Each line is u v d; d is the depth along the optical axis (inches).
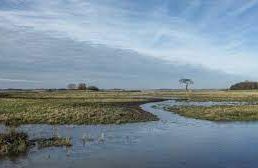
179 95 5753.0
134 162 897.5
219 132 1434.5
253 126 1652.3
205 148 1077.8
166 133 1395.2
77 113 1921.8
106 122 1728.6
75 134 1337.4
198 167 855.1
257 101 3860.7
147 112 2329.0
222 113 2142.0
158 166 862.5
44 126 1568.7
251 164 885.2
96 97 4156.0
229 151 1032.2
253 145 1129.4
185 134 1366.9
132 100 3619.6
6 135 1077.8
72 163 883.4
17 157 935.7
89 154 981.8
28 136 1185.4
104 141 1189.1
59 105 2452.0
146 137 1285.7
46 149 1035.3
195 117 2060.8
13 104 2532.0
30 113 1943.9
